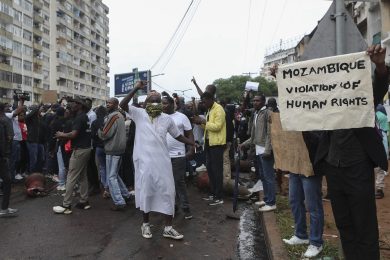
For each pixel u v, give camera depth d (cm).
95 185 970
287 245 542
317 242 496
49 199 911
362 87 371
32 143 1125
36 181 943
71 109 826
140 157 601
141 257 546
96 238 627
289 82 398
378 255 376
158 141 600
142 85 602
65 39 9925
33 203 870
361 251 379
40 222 718
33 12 8200
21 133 1127
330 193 397
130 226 692
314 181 490
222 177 845
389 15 2417
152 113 602
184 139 631
